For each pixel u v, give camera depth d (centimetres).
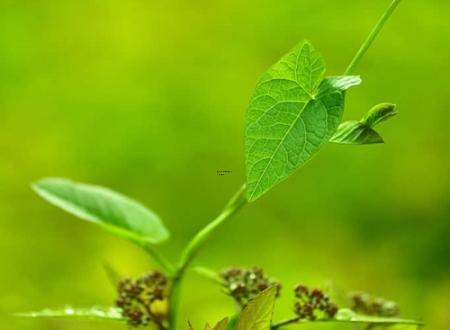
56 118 202
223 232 186
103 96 203
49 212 188
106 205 78
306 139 65
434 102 201
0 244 182
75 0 212
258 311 65
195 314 165
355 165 193
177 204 192
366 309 76
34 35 210
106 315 74
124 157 196
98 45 211
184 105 201
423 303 180
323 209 190
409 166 196
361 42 205
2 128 200
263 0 211
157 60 207
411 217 193
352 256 188
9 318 170
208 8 212
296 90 66
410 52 204
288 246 186
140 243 77
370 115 67
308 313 72
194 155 195
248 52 208
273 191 189
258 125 65
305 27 208
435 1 203
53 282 179
